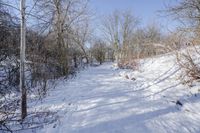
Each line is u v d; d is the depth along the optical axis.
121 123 6.24
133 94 9.20
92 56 43.00
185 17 10.15
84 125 6.17
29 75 12.02
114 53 45.78
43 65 13.00
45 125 6.20
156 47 14.20
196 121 6.07
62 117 6.84
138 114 6.85
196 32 9.47
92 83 12.70
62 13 16.58
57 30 16.09
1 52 11.30
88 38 32.28
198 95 7.52
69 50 18.11
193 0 9.98
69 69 17.28
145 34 35.28
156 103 7.73
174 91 8.46
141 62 15.99
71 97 9.35
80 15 19.41
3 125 5.87
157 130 5.75
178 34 10.31
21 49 6.27
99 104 8.02
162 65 12.56
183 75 9.30
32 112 7.17
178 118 6.38
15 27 11.02
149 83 10.56
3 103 8.07
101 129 5.89
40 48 13.47
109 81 12.95
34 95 9.76
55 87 11.83
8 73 11.64
